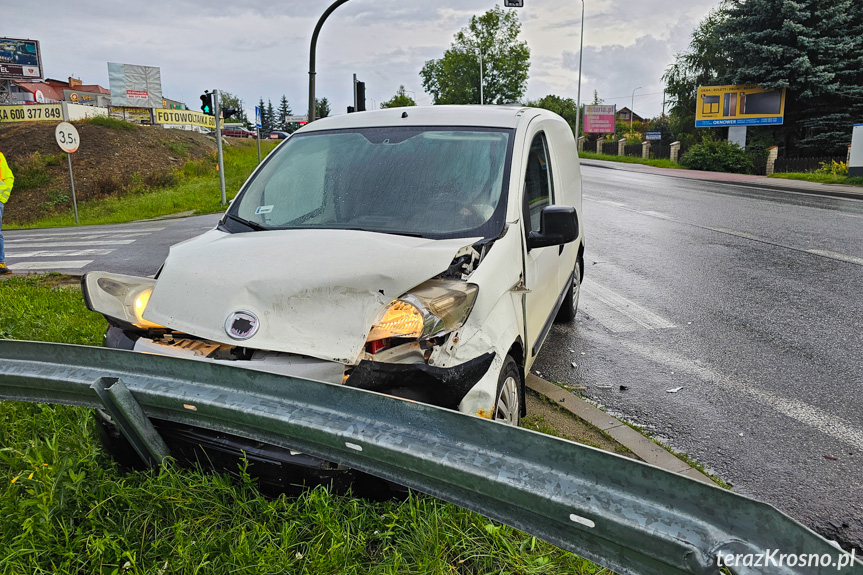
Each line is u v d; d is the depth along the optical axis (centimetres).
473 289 264
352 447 202
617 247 1038
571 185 515
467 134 371
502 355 270
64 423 329
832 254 944
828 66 3409
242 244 296
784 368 498
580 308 680
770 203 1666
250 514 247
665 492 156
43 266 995
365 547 235
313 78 1539
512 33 7044
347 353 237
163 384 238
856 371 489
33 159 2900
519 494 174
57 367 256
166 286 271
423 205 328
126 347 277
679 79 4772
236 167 3441
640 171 3225
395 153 363
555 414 406
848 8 3509
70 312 588
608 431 381
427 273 252
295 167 374
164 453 261
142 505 252
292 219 339
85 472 263
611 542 164
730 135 3747
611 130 5594
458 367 246
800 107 3694
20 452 281
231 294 256
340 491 242
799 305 675
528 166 366
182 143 3712
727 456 360
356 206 335
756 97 3638
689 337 579
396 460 195
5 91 6719
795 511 305
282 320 249
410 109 413
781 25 3541
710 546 147
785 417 411
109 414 247
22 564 220
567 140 546
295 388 214
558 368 504
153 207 2098
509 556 229
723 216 1396
